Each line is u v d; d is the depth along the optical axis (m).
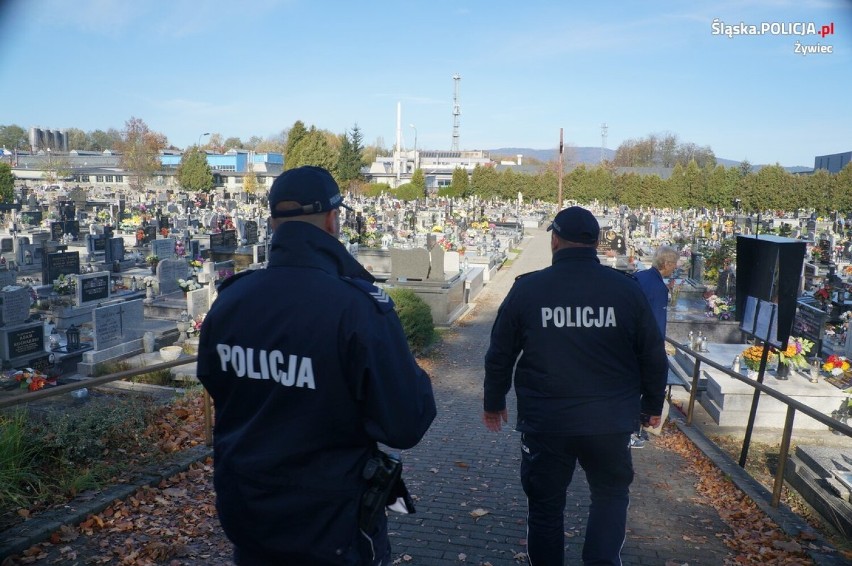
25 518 4.25
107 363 11.81
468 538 4.45
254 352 1.92
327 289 1.89
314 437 1.88
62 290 15.56
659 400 3.34
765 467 7.46
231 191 88.12
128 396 9.79
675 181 70.19
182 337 13.51
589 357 3.12
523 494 5.41
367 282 2.01
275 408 1.89
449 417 8.46
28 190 65.31
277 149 151.38
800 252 5.64
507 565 4.05
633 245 33.62
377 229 35.03
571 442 3.14
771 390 5.17
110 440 5.74
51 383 10.64
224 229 29.33
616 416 3.11
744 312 6.48
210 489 5.06
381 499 1.97
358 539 1.93
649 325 3.15
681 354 11.90
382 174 117.62
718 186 66.25
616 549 3.15
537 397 3.19
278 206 2.02
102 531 4.25
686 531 4.59
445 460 6.43
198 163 74.12
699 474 5.91
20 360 11.73
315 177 2.03
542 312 3.17
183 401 7.65
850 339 11.98
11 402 4.26
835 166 92.75
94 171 91.19
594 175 77.06
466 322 17.34
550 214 66.50
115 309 12.55
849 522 5.54
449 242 28.03
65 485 4.75
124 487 4.84
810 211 59.53
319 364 1.84
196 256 24.19
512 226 52.09
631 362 3.19
